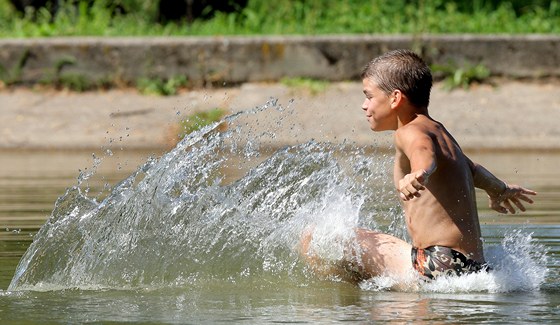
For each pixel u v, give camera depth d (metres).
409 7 46.25
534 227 16.05
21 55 40.81
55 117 38.12
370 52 40.62
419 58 12.16
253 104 38.59
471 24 45.12
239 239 12.16
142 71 40.75
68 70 40.81
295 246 12.01
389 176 23.91
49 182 24.73
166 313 9.70
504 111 37.62
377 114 12.09
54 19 49.47
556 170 27.14
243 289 11.14
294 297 10.64
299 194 12.35
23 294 10.86
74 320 9.37
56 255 11.88
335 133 35.03
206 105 38.78
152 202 12.39
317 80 40.59
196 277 11.72
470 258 11.29
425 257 11.25
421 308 9.88
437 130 11.70
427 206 11.38
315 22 45.91
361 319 9.28
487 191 12.41
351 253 11.67
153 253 12.00
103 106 39.03
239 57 40.66
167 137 35.94
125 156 32.31
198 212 12.38
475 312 9.62
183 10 48.66
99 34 45.53
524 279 11.29
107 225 12.26
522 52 40.50
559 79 40.34
